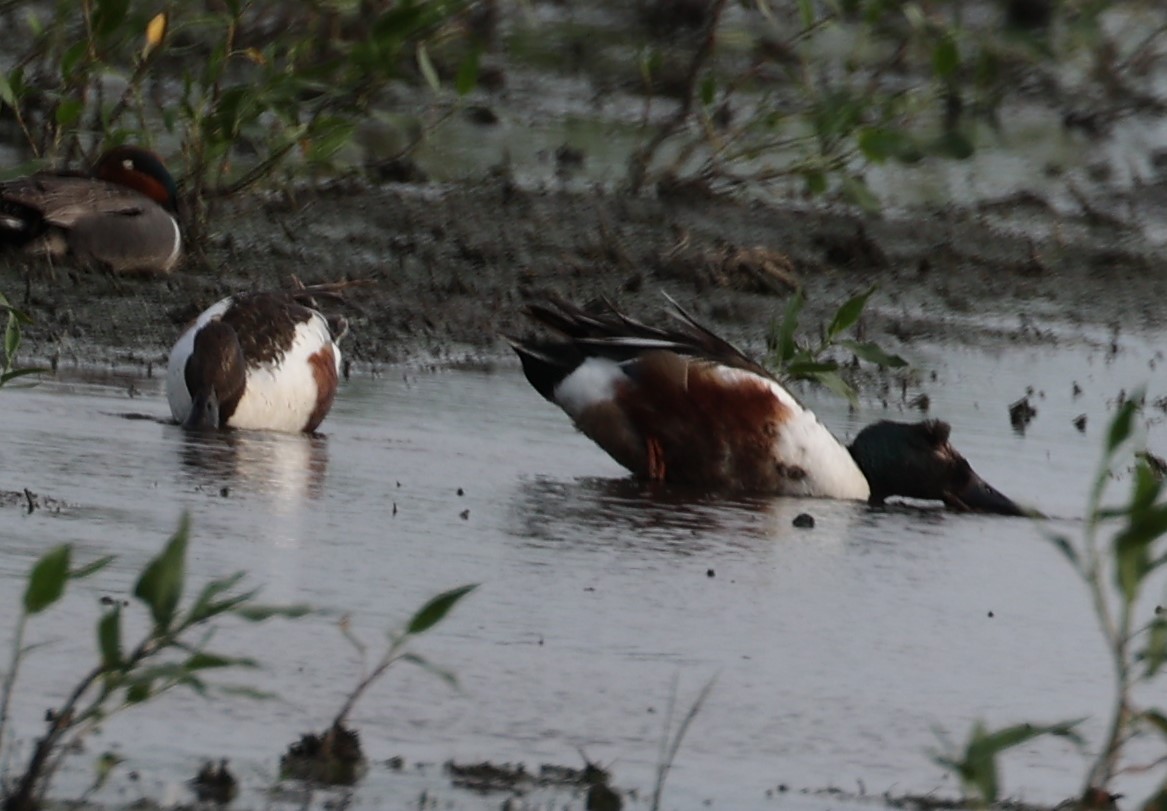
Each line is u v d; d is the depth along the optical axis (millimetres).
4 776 8484
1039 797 9625
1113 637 9070
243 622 10938
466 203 28406
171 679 9102
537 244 26828
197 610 8438
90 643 10227
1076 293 28281
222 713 9562
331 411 18656
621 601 12391
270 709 9680
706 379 16453
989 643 12352
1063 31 38250
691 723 10172
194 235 24141
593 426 16703
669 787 9242
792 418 16625
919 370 23094
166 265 23172
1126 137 38375
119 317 21344
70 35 27125
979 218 31422
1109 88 39500
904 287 27359
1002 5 30203
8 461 14633
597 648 11273
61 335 20375
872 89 27875
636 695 10523
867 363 23156
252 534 13125
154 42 23391
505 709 10070
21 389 17844
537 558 13312
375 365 21031
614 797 8898
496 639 11227
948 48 26891
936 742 10289
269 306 17625
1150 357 25062
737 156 29078
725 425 16500
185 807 8375
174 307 22016
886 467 17031
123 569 11719
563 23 38094
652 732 10000
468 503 14969
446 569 12742
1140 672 11836
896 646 12047
